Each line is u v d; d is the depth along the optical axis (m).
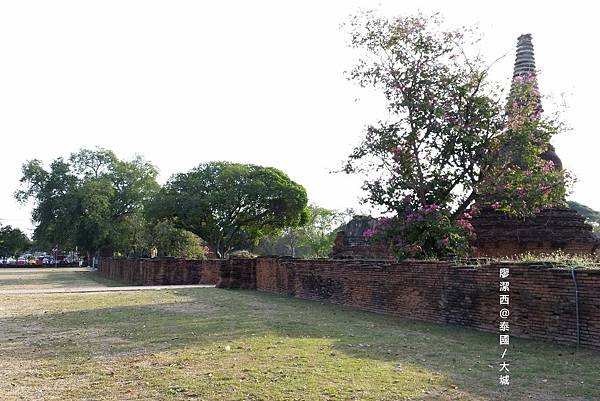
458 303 12.46
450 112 16.48
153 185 64.69
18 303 18.11
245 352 9.05
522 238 19.16
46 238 61.81
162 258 34.56
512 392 6.50
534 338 10.27
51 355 8.93
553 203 16.86
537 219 19.56
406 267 14.35
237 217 48.28
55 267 82.75
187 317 14.05
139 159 65.44
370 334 11.13
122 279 43.81
